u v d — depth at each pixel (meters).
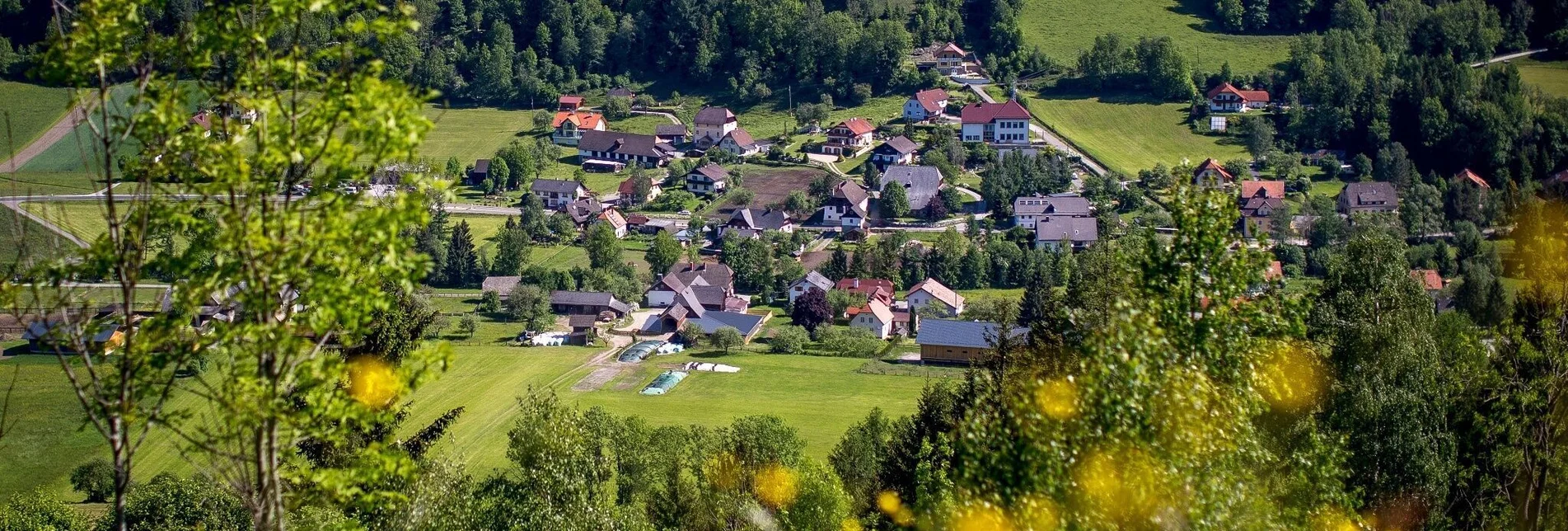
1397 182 169.75
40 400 83.31
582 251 154.62
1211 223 27.58
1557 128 175.25
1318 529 31.31
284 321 18.75
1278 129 196.75
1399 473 40.44
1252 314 28.27
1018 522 23.59
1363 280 48.81
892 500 50.78
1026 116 192.88
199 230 19.00
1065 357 32.94
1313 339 45.47
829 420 89.31
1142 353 23.66
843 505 51.66
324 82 19.08
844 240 160.25
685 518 57.53
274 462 18.98
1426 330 47.56
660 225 167.38
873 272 143.50
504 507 44.06
